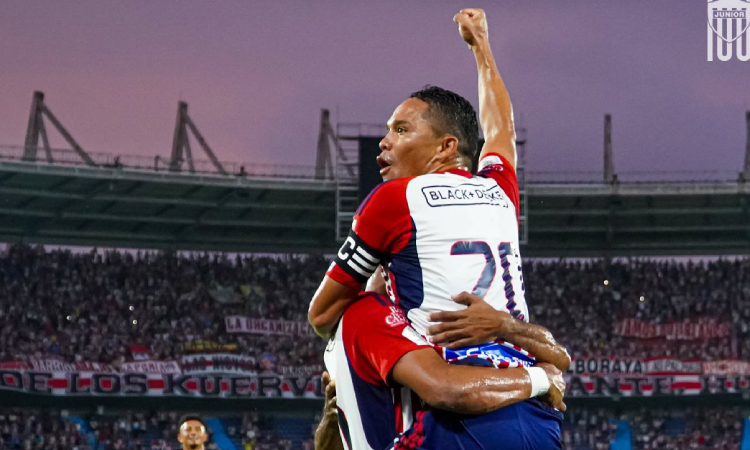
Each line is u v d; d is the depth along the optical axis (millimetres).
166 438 34250
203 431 9312
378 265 2910
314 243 43188
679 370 36656
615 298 38969
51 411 33781
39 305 35906
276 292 38469
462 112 3059
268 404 35875
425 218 2783
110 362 34656
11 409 33250
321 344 37031
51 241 40938
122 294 37000
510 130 3518
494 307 2768
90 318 36000
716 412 36406
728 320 37781
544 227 42875
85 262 37750
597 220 42781
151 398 35031
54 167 37906
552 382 2705
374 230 2809
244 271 38844
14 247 37125
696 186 40812
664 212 41812
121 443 33562
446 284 2746
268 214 41875
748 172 45219
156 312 36688
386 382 2709
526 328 2744
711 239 43281
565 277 39969
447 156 3021
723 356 36906
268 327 37344
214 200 40750
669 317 38094
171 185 39625
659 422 36250
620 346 37312
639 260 42156
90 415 34094
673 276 39562
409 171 3031
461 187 2867
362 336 2768
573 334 37812
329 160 43938
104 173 38594
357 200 34375
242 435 35094
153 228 41844
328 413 3115
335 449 3154
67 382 33906
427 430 2645
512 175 3203
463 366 2623
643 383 36531
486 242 2803
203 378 35312
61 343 34656
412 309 2779
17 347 34156
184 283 38031
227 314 37375
